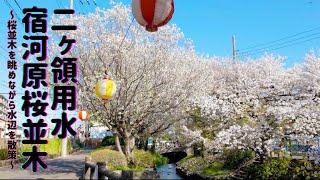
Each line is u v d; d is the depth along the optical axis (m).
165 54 23.80
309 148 20.84
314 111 20.34
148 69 23.02
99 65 22.48
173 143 34.75
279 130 20.80
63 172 19.22
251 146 21.36
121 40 22.55
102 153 21.42
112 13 23.19
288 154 22.06
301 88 22.77
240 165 23.39
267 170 20.30
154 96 23.48
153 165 25.03
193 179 23.83
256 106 22.36
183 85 25.86
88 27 22.80
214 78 36.97
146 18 10.84
